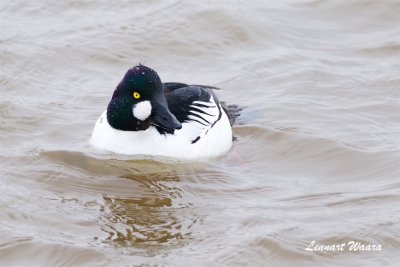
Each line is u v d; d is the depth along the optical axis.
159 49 17.14
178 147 13.81
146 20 17.84
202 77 16.41
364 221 11.95
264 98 15.68
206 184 13.21
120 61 16.75
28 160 13.58
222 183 13.23
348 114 15.20
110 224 11.98
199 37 17.45
